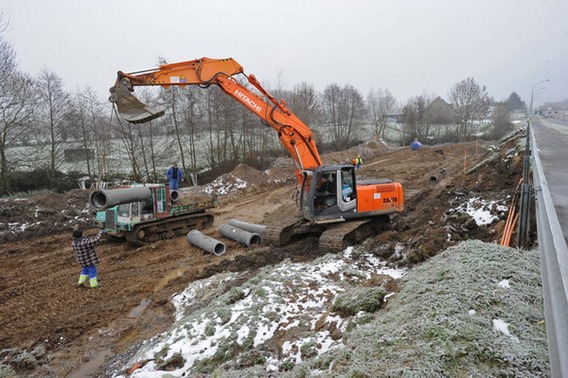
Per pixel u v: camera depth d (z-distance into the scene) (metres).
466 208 11.67
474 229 9.60
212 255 11.70
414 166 27.75
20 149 24.36
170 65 10.13
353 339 4.74
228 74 10.68
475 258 5.77
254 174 25.12
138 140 29.38
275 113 10.93
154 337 7.02
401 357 3.90
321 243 10.17
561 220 6.34
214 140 34.03
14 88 21.83
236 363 5.31
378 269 8.54
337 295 6.69
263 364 5.18
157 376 5.46
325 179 10.82
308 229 11.44
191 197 15.48
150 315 8.28
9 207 15.85
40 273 10.85
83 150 27.09
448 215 11.34
